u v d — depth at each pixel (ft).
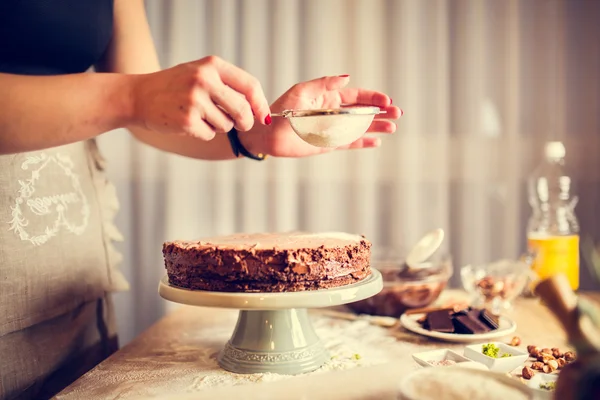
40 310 2.92
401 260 3.87
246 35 5.44
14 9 2.79
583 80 5.65
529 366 2.62
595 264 1.94
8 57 2.89
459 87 5.59
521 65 5.66
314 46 5.48
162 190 5.46
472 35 5.55
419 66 5.55
